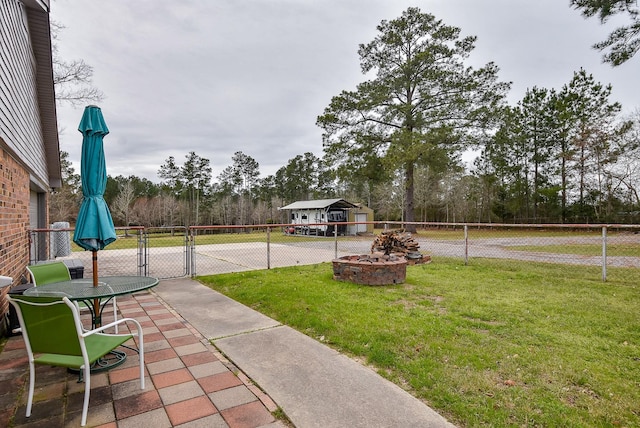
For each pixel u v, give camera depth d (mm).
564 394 2443
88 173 3146
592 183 23625
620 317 4219
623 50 9641
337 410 2232
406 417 2148
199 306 4906
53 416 2199
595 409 2246
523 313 4398
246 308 4809
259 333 3773
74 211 33844
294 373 2785
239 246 15805
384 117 19594
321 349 3307
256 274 7293
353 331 3682
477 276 7000
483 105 18750
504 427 2033
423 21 19453
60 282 3320
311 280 6582
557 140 25422
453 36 18891
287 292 5496
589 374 2732
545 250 12570
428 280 6543
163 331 3846
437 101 19188
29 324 2195
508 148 26891
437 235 21172
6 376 2785
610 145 21391
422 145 17219
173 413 2229
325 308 4562
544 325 3947
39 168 7703
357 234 25391
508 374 2744
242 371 2842
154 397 2436
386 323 3938
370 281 6082
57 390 2551
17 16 4930
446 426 2055
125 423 2115
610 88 22391
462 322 4012
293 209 27953
